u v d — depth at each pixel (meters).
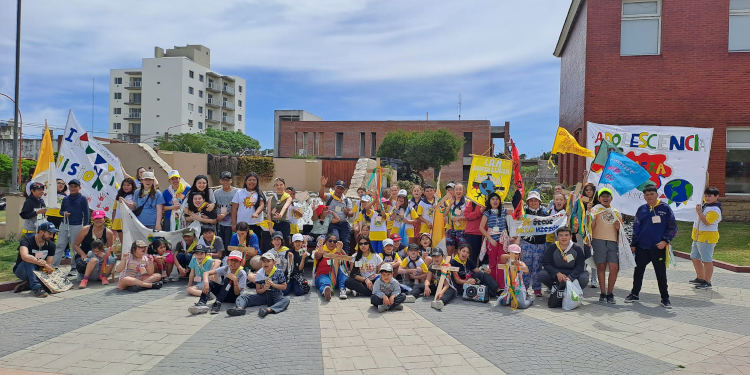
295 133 59.16
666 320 6.45
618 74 15.85
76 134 10.77
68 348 5.27
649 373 4.61
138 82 77.31
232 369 4.65
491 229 8.20
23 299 7.48
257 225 9.34
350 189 20.62
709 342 5.51
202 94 79.00
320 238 8.52
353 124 58.16
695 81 15.30
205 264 7.83
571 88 19.80
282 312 6.92
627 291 8.25
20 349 5.23
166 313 6.75
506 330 6.05
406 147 46.03
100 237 8.88
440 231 9.40
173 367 4.71
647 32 15.82
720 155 15.13
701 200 10.16
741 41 15.23
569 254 7.44
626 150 10.89
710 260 8.21
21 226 12.66
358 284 7.95
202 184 9.15
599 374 4.58
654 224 7.24
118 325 6.14
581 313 6.89
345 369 4.68
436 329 6.09
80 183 9.85
